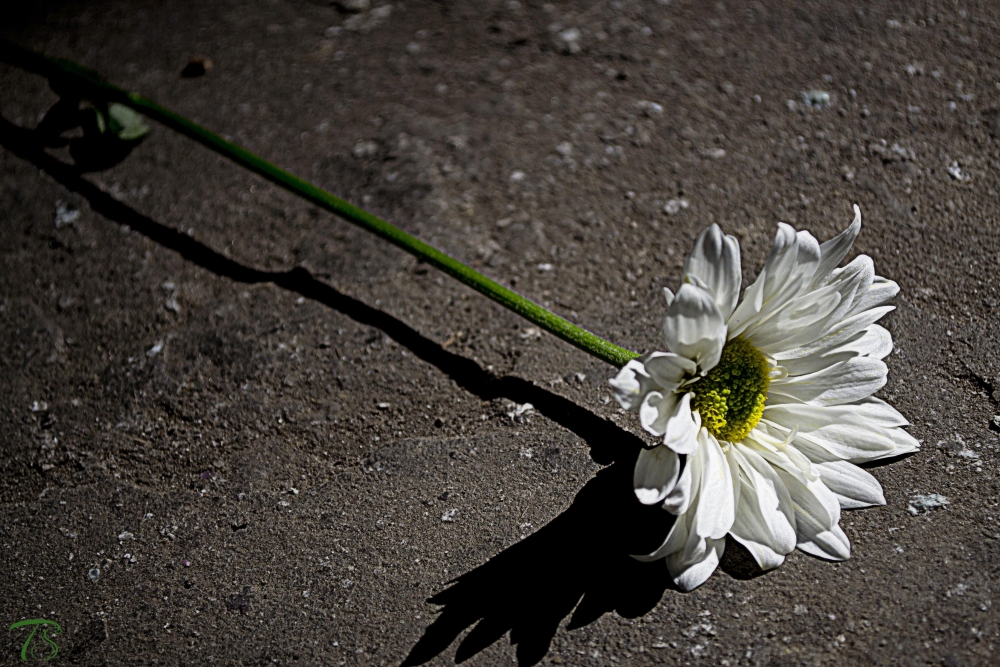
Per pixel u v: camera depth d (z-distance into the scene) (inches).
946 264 16.3
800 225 16.9
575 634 13.8
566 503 14.7
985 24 18.8
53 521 15.3
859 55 18.7
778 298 13.9
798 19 19.4
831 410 14.1
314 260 17.5
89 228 18.1
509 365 16.2
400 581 14.4
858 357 14.2
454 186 18.1
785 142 17.8
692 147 18.0
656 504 14.6
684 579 13.7
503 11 20.5
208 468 15.6
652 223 17.3
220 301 17.2
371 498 15.1
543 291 16.8
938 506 14.2
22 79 20.4
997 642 13.3
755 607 13.8
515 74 19.4
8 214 18.3
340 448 15.6
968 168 17.2
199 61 20.1
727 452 14.1
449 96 19.3
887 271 16.3
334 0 21.4
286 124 19.2
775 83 18.6
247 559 14.7
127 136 18.8
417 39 20.2
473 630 13.9
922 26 19.0
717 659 13.5
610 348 15.1
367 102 19.3
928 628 13.4
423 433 15.6
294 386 16.2
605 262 17.0
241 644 14.1
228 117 19.3
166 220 18.1
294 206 18.2
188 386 16.3
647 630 13.8
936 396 15.1
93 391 16.4
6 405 16.4
